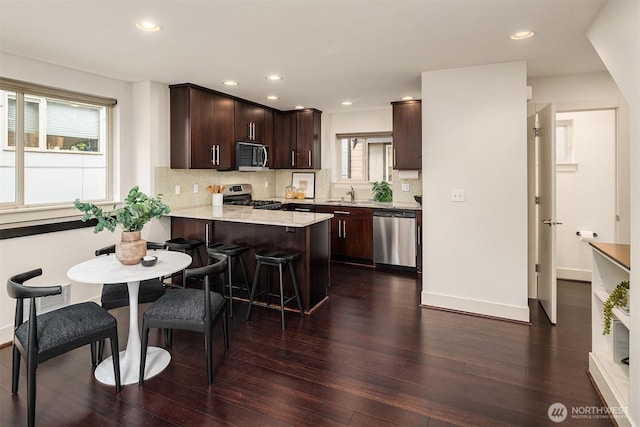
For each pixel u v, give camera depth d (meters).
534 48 2.84
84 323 2.10
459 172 3.39
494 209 3.28
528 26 2.43
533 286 3.81
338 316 3.38
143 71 3.48
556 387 2.24
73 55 3.00
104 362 2.49
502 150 3.22
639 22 1.72
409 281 4.48
